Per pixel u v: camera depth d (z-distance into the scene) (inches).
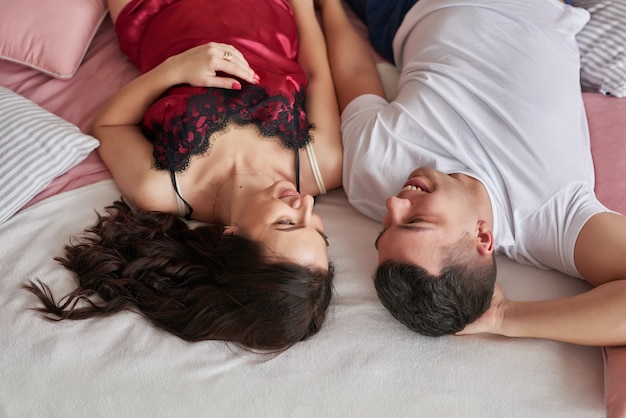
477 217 49.7
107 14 69.1
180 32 60.1
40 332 48.1
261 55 59.4
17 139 54.1
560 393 46.2
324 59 63.9
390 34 67.7
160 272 50.8
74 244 53.4
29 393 45.8
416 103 55.7
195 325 47.6
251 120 54.4
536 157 52.4
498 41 56.8
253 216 48.7
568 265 51.2
